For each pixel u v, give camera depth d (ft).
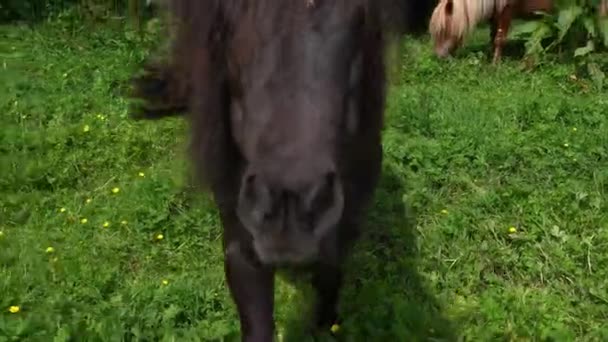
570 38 8.57
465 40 9.18
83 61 8.30
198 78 3.00
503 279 4.78
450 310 4.39
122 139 6.32
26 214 5.41
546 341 4.15
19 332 4.07
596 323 4.34
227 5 2.85
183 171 4.39
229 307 4.38
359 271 4.72
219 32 2.90
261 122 2.60
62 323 4.17
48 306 4.33
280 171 2.49
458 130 6.37
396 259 4.87
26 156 6.11
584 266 4.80
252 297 3.26
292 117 2.56
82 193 5.71
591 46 8.16
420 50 8.68
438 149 6.01
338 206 2.53
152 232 5.16
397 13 2.97
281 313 4.31
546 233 5.05
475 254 4.91
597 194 5.50
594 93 7.80
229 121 3.00
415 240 5.01
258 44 2.65
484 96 7.43
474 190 5.62
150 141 6.32
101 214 5.36
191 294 4.40
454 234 5.07
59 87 7.54
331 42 2.63
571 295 4.58
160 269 4.87
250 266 3.23
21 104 7.02
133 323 4.20
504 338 4.17
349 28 2.66
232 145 3.03
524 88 7.92
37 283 4.61
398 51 3.06
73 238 5.08
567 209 5.28
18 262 4.81
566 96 7.52
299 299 4.42
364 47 2.78
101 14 9.62
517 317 4.30
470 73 8.32
